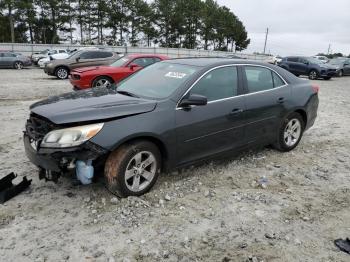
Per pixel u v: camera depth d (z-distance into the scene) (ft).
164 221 12.00
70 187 14.06
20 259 9.91
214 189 14.53
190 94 14.23
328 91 54.19
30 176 15.02
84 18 195.00
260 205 13.42
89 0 191.01
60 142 11.62
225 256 10.38
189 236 11.26
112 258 10.07
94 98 13.84
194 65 15.62
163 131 13.20
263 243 11.08
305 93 19.40
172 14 213.25
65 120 11.78
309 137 23.49
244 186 15.01
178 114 13.73
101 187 14.06
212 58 17.25
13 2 166.61
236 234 11.48
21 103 32.68
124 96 14.34
